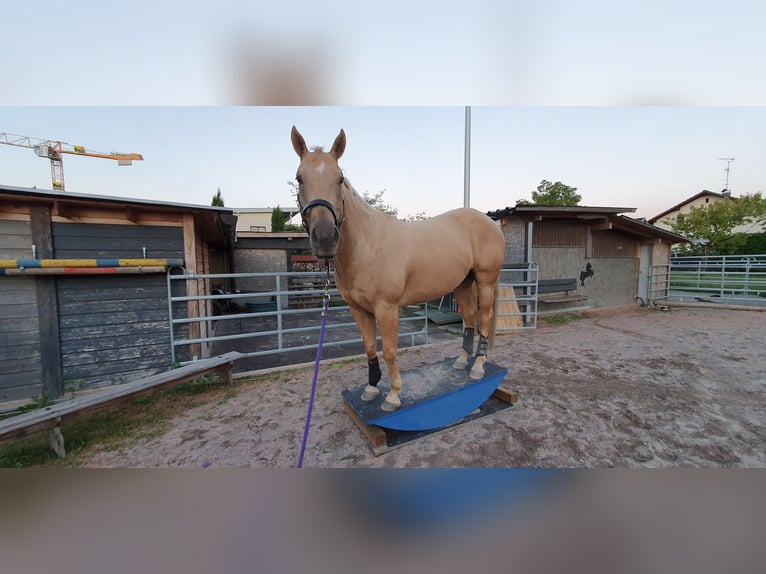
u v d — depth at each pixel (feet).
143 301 10.91
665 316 22.24
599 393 9.35
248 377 11.25
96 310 10.30
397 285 6.33
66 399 9.80
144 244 11.03
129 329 10.75
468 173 20.44
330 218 4.76
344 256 5.97
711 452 6.51
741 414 8.07
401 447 6.73
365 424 6.66
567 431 7.30
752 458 6.31
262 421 8.06
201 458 6.55
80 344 10.13
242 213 63.57
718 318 21.30
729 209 58.39
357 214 5.94
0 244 9.25
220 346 16.28
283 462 6.38
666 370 11.32
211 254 25.76
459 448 6.69
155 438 7.34
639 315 22.65
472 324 8.89
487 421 7.77
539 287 21.39
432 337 17.12
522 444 6.81
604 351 13.75
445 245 7.11
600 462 6.19
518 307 19.66
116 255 10.67
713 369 11.39
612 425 7.55
